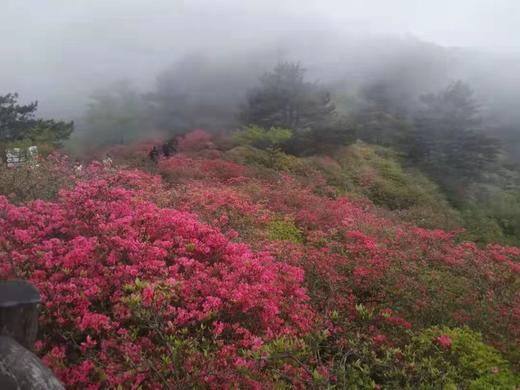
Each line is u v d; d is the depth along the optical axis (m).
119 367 3.53
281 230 9.38
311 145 22.78
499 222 19.39
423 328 5.72
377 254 7.80
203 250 5.37
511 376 5.00
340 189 17.48
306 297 5.44
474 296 6.98
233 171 15.31
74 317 4.00
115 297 4.30
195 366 3.63
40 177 7.87
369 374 4.62
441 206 18.77
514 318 6.29
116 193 6.30
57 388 2.38
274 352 4.18
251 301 4.52
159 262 4.77
